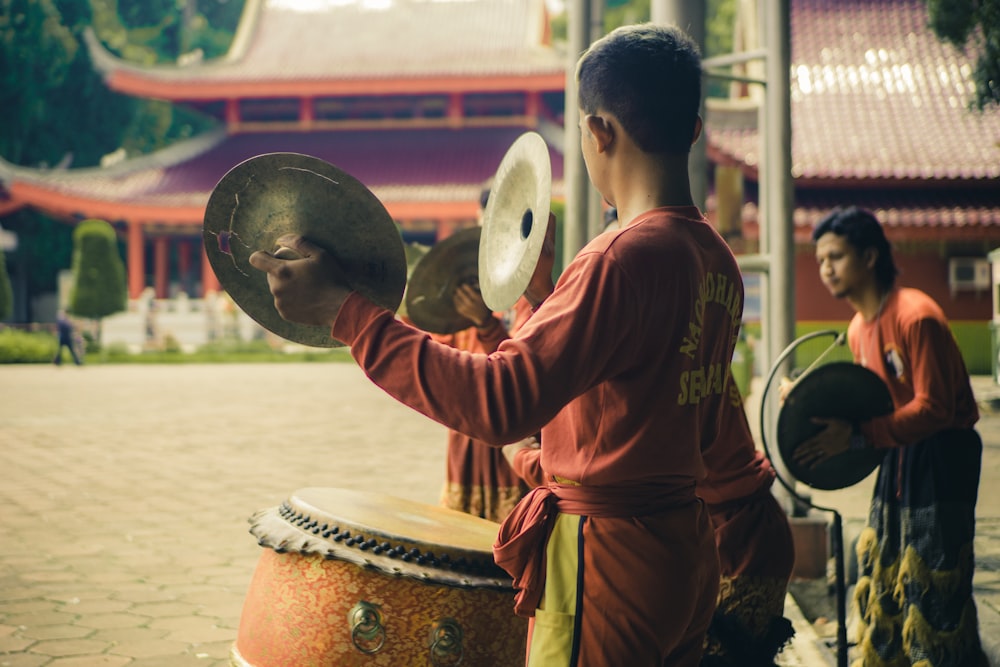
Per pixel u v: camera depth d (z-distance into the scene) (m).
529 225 1.92
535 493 1.75
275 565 2.31
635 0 37.53
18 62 35.47
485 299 1.99
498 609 2.23
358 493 2.76
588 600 1.64
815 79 23.47
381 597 2.17
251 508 6.82
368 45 38.22
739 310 1.86
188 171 35.91
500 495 3.68
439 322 3.29
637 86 1.70
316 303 1.60
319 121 37.16
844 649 2.89
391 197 31.92
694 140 1.79
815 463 2.81
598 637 1.63
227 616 4.41
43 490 7.45
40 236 38.72
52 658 3.84
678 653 1.78
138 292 34.69
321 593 2.20
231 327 31.41
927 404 2.85
